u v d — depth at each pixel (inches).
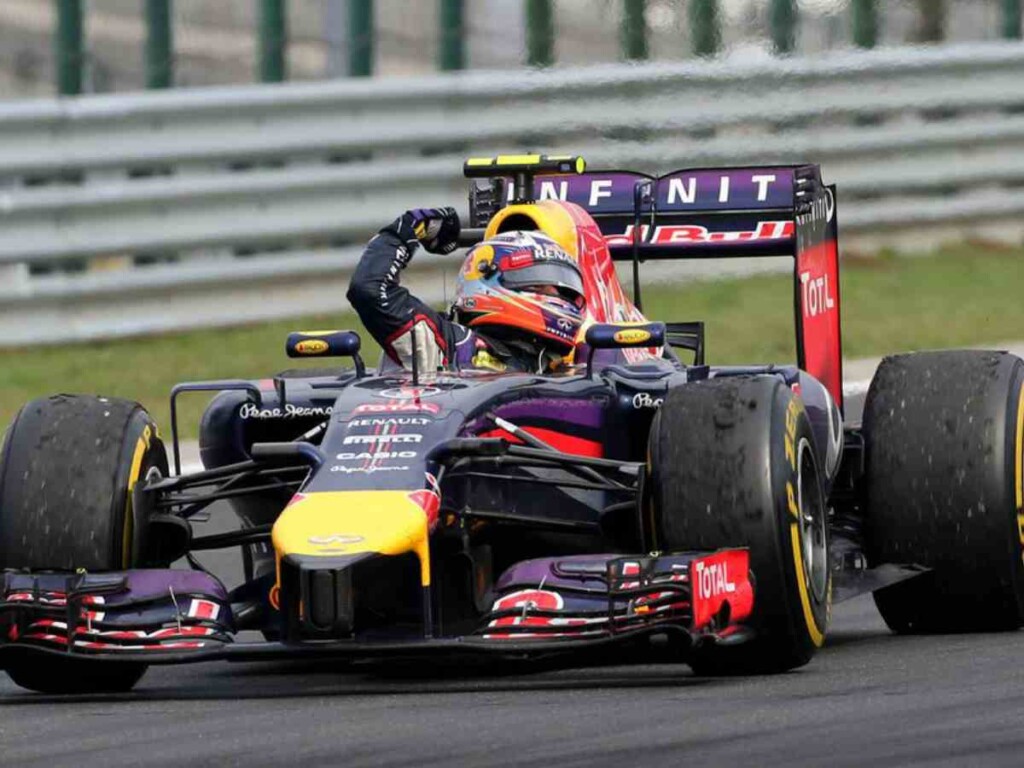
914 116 2694.4
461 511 882.8
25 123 2050.9
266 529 929.5
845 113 2645.2
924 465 1007.6
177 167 2164.1
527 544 954.7
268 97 2204.7
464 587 891.4
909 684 832.9
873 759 685.3
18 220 2033.7
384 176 2271.2
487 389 917.8
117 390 1887.3
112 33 2456.9
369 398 918.4
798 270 1173.1
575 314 1019.3
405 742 729.0
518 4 2647.6
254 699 860.0
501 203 1234.6
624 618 820.0
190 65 2437.3
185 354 2046.0
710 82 2573.8
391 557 815.1
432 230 1018.7
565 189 1222.9
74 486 887.1
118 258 2204.7
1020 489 1011.3
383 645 814.5
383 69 2770.7
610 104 2501.2
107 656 832.9
